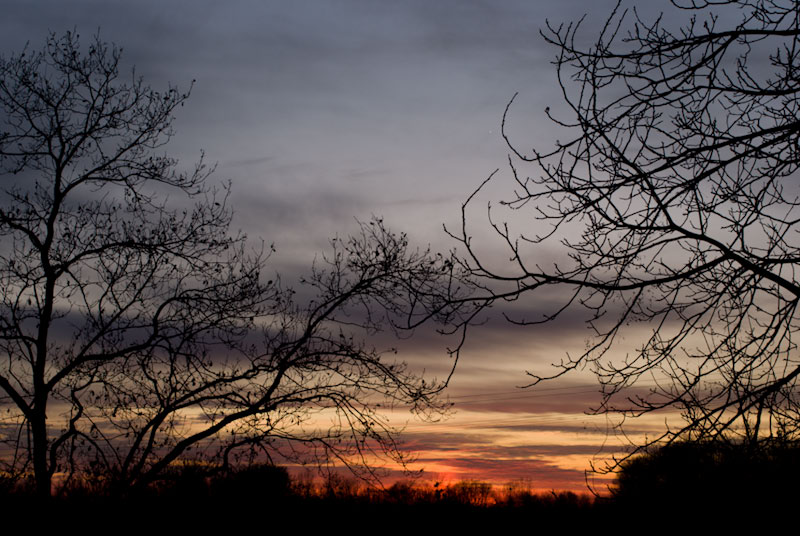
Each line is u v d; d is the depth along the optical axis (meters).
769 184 4.50
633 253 4.68
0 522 11.97
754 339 4.50
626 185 4.53
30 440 12.59
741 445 4.32
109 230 13.57
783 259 4.40
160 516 13.29
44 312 13.03
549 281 4.57
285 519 14.80
